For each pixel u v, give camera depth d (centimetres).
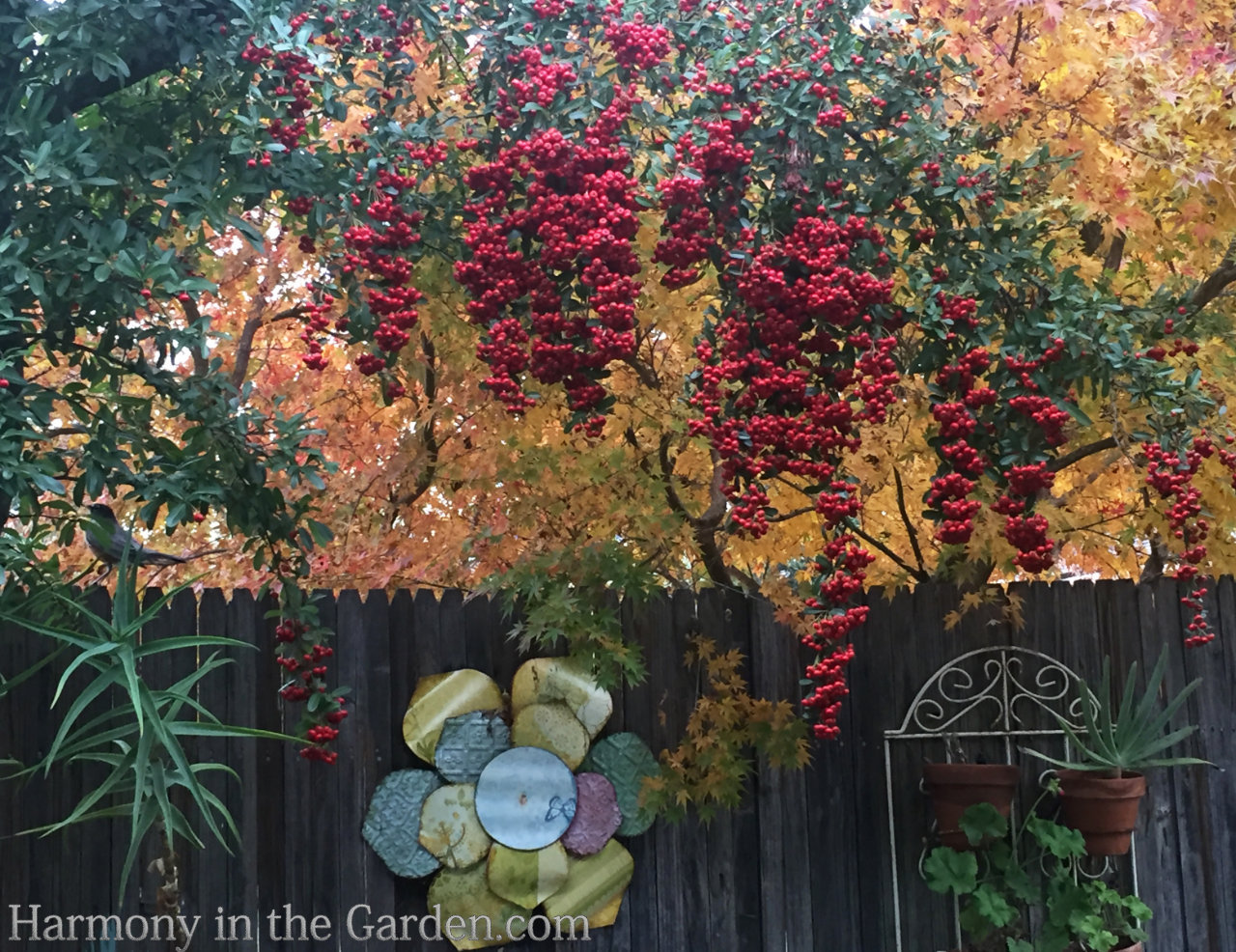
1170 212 563
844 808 481
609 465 554
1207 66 513
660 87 406
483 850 455
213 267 623
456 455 626
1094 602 500
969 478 388
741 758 474
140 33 380
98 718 385
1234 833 497
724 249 394
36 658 434
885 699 488
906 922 476
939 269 400
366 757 456
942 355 396
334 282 481
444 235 418
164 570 659
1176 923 488
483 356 395
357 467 668
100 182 369
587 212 384
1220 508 541
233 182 398
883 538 682
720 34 405
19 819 427
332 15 399
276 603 455
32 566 428
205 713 387
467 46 438
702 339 399
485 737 461
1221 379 547
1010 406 387
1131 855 486
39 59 390
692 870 472
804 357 385
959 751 484
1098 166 490
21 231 385
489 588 466
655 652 479
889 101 405
